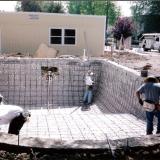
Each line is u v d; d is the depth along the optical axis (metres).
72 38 24.38
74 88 17.19
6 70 16.69
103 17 24.41
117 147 4.45
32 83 16.81
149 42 39.50
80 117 11.37
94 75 17.55
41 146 4.42
